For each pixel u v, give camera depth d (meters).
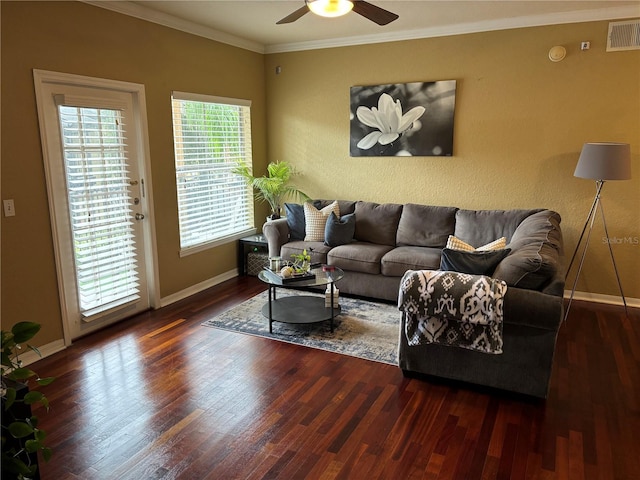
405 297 2.73
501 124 4.63
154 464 2.21
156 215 4.27
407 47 4.89
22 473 1.62
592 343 3.56
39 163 3.21
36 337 3.30
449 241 3.48
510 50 4.46
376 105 5.11
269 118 5.82
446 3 3.86
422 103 4.89
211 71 4.79
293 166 5.79
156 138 4.20
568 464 2.22
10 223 3.06
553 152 4.47
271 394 2.84
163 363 3.24
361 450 2.32
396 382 2.98
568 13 4.14
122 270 3.96
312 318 3.75
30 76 3.10
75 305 3.60
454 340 2.71
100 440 2.39
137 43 3.90
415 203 5.17
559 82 4.33
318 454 2.29
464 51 4.65
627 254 4.34
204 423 2.54
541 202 4.60
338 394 2.84
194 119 4.71
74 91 3.43
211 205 5.05
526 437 2.42
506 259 2.79
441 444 2.37
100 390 2.87
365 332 3.74
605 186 4.31
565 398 2.79
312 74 5.43
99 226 3.70
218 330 3.81
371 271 4.38
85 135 3.54
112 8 3.65
